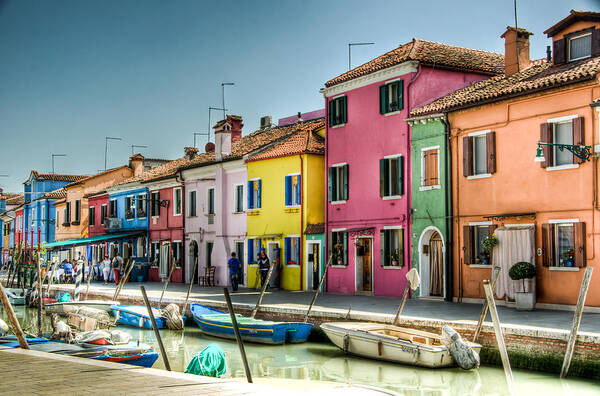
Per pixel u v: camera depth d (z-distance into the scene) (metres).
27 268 40.06
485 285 11.93
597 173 17.69
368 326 17.14
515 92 19.56
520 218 19.58
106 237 41.50
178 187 38.62
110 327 24.19
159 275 39.88
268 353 17.86
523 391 12.78
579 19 20.08
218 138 34.34
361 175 25.98
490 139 20.59
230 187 33.59
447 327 15.14
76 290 29.53
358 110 26.28
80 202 53.44
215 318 21.20
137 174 52.38
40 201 61.59
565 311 17.86
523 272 18.41
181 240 37.94
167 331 22.92
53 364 9.91
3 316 28.77
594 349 12.81
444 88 25.11
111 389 7.91
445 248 21.97
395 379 14.55
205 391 7.96
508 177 20.08
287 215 29.59
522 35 23.98
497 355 14.73
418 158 23.41
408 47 25.89
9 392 7.65
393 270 24.16
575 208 18.17
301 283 28.56
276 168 30.39
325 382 13.70
